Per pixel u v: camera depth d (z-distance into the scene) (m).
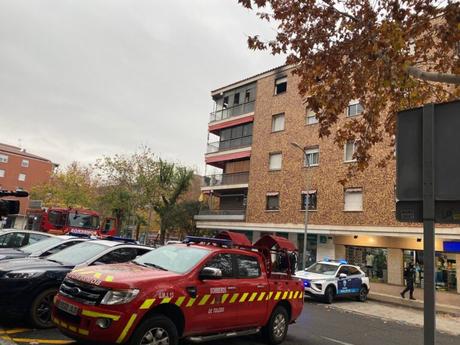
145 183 35.00
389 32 7.40
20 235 13.28
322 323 10.58
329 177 25.23
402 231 21.34
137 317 5.13
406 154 3.09
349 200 24.14
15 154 64.38
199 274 6.12
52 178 49.59
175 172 35.75
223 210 31.73
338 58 8.66
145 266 6.37
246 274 7.02
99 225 21.77
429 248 2.79
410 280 17.59
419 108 3.09
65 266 7.52
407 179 3.05
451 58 8.98
